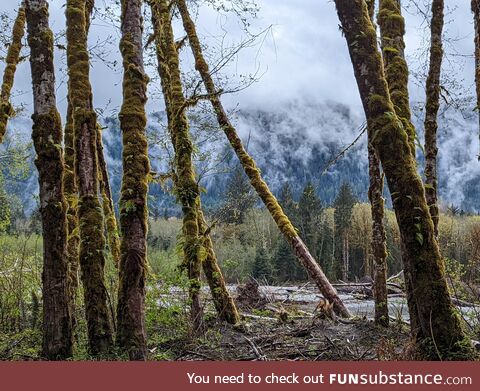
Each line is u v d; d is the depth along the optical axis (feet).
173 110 31.17
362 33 17.51
